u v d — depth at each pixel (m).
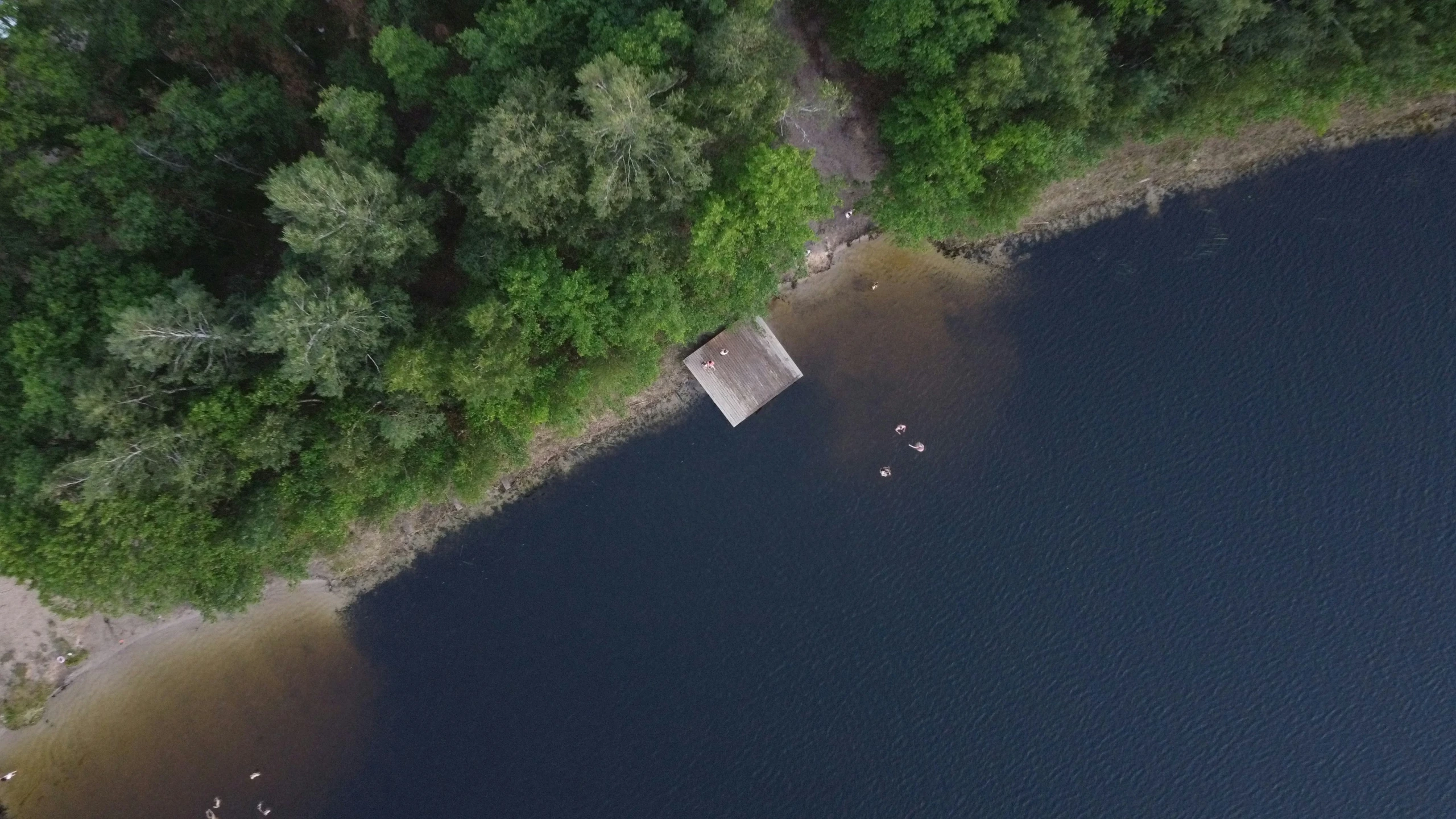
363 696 47.69
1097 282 48.09
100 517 34.47
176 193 36.97
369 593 47.50
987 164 39.66
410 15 38.44
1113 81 39.16
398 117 40.12
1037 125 37.84
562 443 47.53
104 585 35.75
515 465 44.41
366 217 32.31
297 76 40.50
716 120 35.00
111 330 34.00
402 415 36.19
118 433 32.44
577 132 31.97
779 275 44.69
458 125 36.44
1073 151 40.56
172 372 32.69
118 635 46.22
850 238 47.50
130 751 46.47
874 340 48.25
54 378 32.75
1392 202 47.00
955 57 37.59
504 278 36.31
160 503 34.62
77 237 35.31
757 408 47.91
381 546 47.09
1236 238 47.62
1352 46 36.66
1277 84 38.72
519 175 32.72
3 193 34.59
